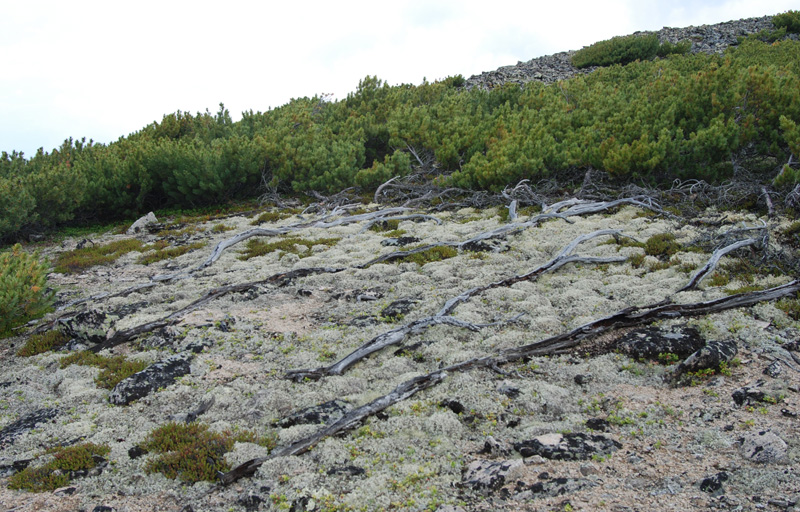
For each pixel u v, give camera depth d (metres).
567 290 8.88
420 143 20.66
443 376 6.46
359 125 22.45
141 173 18.14
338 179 18.78
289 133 22.27
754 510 3.94
